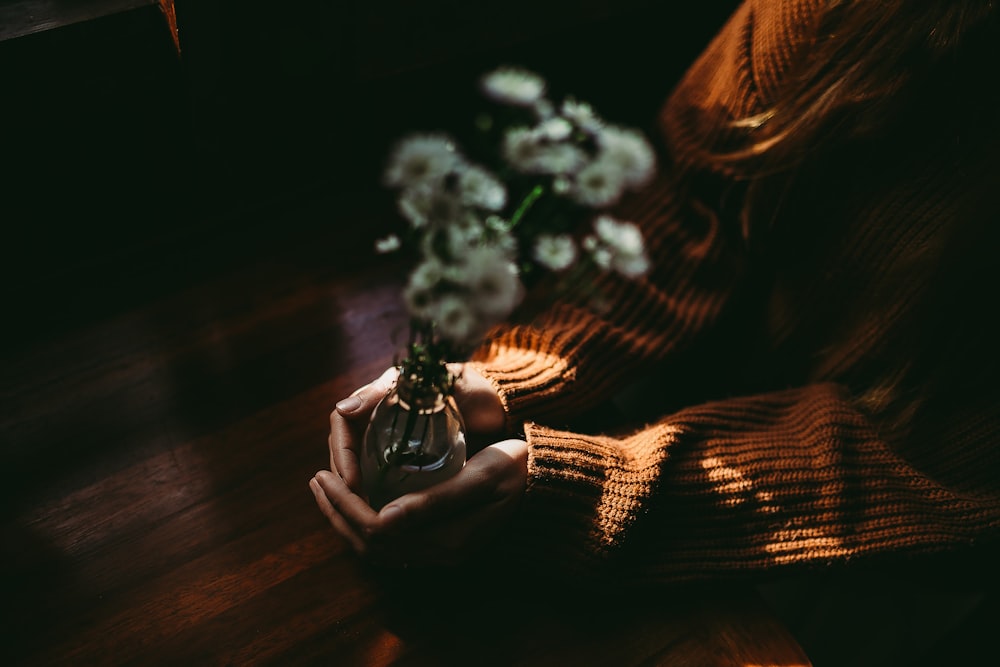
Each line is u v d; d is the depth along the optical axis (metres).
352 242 0.99
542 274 0.99
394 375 0.80
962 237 0.79
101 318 0.92
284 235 0.99
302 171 1.02
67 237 0.93
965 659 0.88
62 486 0.82
